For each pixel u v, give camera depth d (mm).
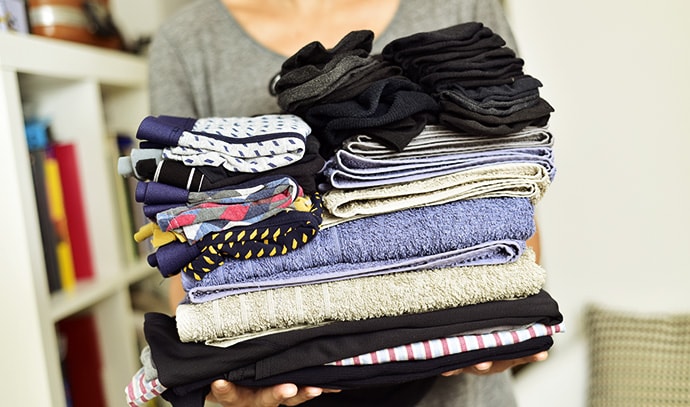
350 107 540
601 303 1445
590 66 1416
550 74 1451
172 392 549
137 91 1404
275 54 810
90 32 1257
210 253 514
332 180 548
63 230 1150
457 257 547
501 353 559
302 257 534
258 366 527
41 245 1006
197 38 833
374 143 552
